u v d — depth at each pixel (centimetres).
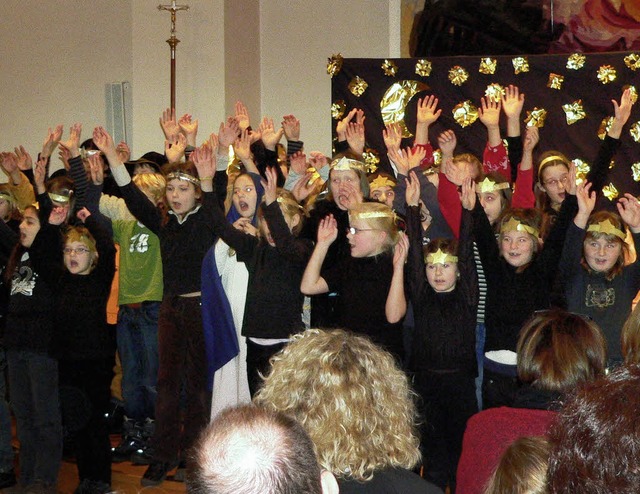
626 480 88
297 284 377
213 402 400
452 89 545
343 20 651
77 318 398
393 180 431
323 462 172
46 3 679
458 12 590
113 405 481
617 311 344
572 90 528
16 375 411
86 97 671
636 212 349
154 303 438
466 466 206
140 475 427
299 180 434
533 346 224
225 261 402
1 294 445
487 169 464
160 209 438
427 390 340
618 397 93
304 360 180
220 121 634
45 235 404
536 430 199
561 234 340
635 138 517
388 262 358
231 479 97
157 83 646
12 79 689
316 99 665
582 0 561
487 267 345
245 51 661
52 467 406
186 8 619
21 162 515
